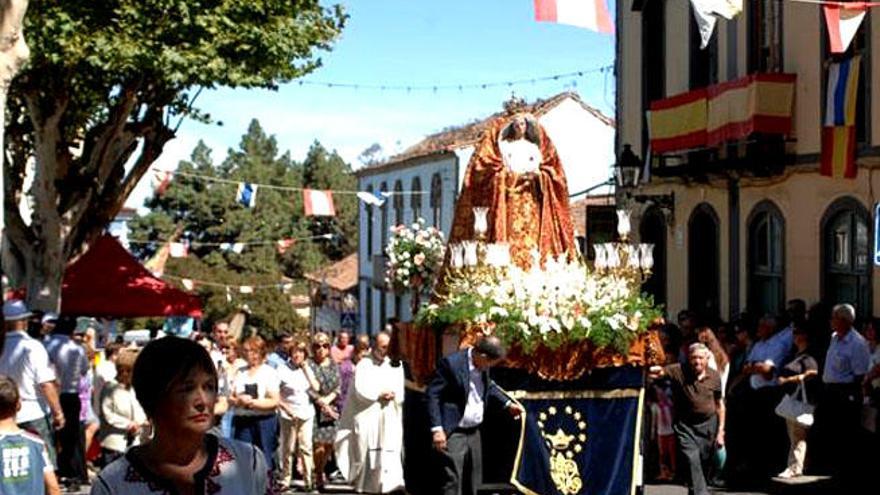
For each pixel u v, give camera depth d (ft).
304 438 50.37
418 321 40.40
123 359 41.75
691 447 39.93
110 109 71.26
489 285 38.91
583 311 38.04
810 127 62.13
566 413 38.34
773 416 48.78
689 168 71.67
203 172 244.63
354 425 48.67
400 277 48.57
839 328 45.98
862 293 58.18
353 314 157.69
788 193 64.64
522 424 37.42
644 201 77.77
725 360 42.24
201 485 12.53
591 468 38.32
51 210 69.10
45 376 35.60
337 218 250.78
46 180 68.64
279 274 217.15
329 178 256.11
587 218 80.64
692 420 40.01
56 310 69.82
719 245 72.08
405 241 48.70
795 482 46.52
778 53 65.77
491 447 37.96
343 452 49.65
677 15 78.33
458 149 137.49
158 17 63.72
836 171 57.77
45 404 35.96
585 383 38.55
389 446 48.32
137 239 211.41
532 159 43.32
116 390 41.55
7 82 27.53
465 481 36.24
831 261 61.05
